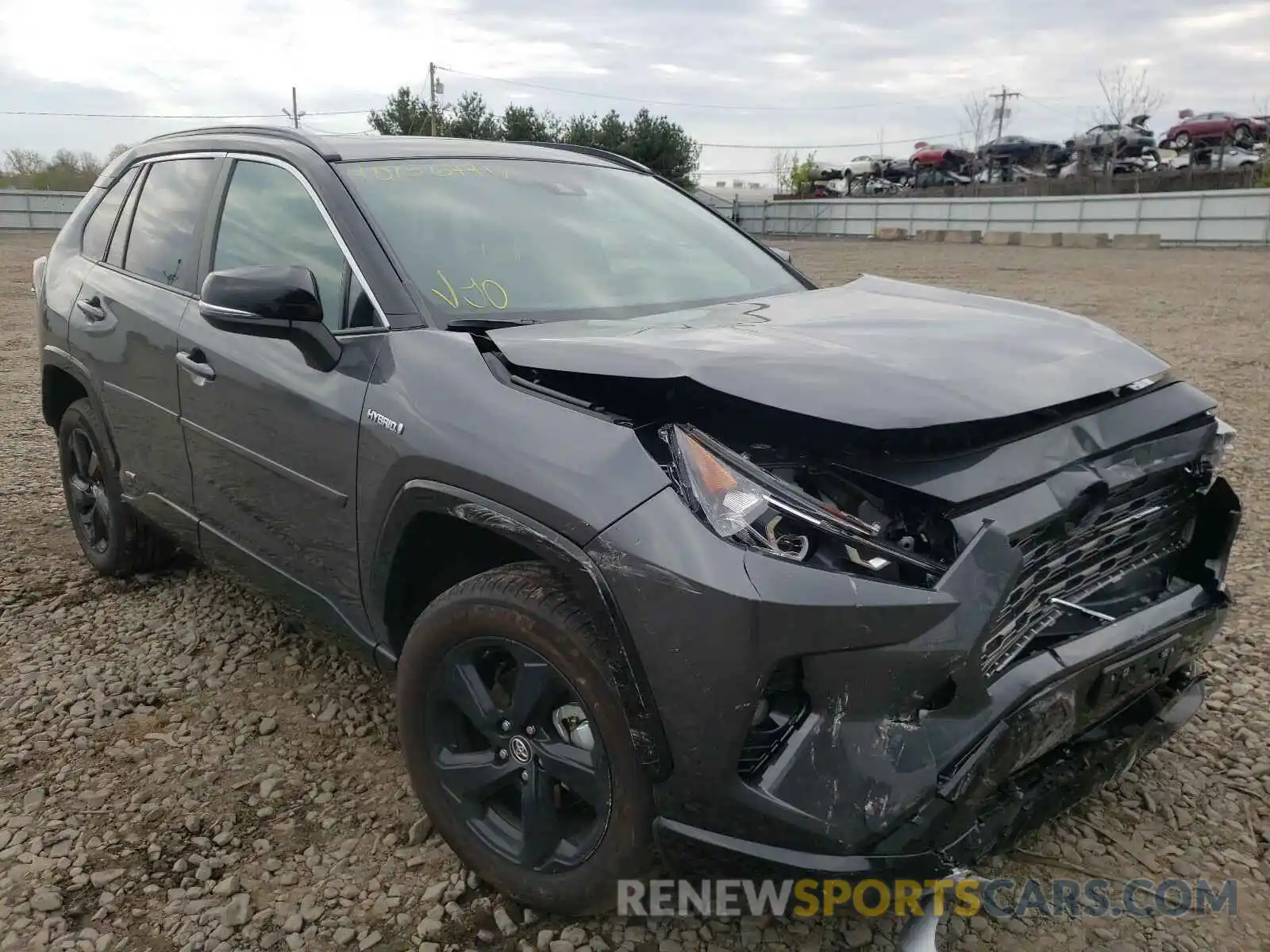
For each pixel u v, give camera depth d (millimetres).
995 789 2072
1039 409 2121
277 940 2350
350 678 3549
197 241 3455
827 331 2500
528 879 2309
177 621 3994
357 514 2576
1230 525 2516
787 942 2336
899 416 1956
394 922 2402
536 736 2223
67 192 35719
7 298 15602
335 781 2963
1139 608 2369
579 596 2072
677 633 1895
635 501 1965
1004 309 2938
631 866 2119
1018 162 47562
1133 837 2691
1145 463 2262
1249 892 2490
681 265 3297
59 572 4496
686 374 2057
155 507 3689
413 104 39281
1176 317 13227
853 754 1869
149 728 3248
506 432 2193
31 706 3377
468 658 2334
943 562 1938
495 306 2752
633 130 41781
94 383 3854
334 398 2615
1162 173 40188
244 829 2746
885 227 42938
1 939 2354
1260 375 8812
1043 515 2023
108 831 2742
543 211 3260
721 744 1901
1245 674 3492
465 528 2443
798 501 1909
